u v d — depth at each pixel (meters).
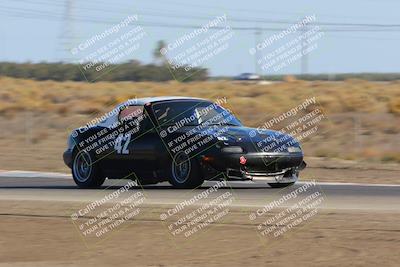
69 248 26.67
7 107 120.75
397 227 28.55
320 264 23.34
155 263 24.11
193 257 24.84
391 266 22.89
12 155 71.25
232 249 25.81
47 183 47.00
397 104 111.62
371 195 39.09
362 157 70.12
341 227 28.84
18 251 26.34
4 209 34.84
